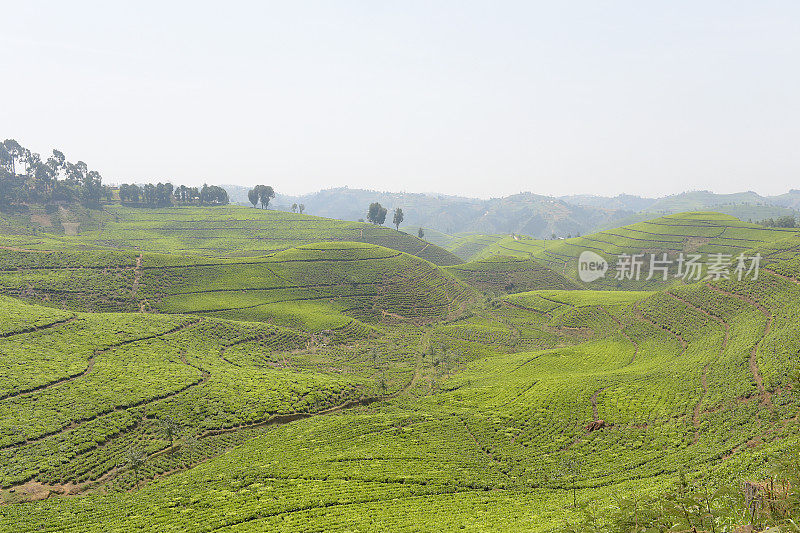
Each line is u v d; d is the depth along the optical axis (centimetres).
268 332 12975
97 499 5853
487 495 5825
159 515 5328
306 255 18912
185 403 8538
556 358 11656
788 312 9656
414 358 12738
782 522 2125
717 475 4953
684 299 13000
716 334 10588
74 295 13050
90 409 7825
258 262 17525
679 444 6494
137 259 15262
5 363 8594
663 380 8719
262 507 5400
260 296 15625
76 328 10581
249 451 7200
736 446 5956
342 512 5297
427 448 7225
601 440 7075
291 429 8062
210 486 6066
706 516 2398
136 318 11900
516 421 8088
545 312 17638
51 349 9481
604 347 12231
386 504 5509
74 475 6419
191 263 16075
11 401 7675
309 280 17375
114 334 10775
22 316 10300
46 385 8312
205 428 7988
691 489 2902
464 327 15912
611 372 9825
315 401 9306
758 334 9325
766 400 6794
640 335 12475
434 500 5662
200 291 14925
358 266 19088
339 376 10962
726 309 11412
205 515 5278
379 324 15912
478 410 8744
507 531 4372
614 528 2706
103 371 9100
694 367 8956
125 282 14175
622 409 7862
